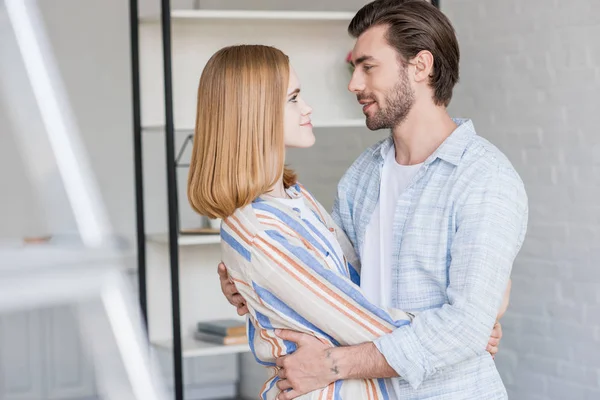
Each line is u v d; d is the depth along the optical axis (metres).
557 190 4.26
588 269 4.11
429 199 2.26
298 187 2.38
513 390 4.57
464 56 4.78
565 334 4.25
